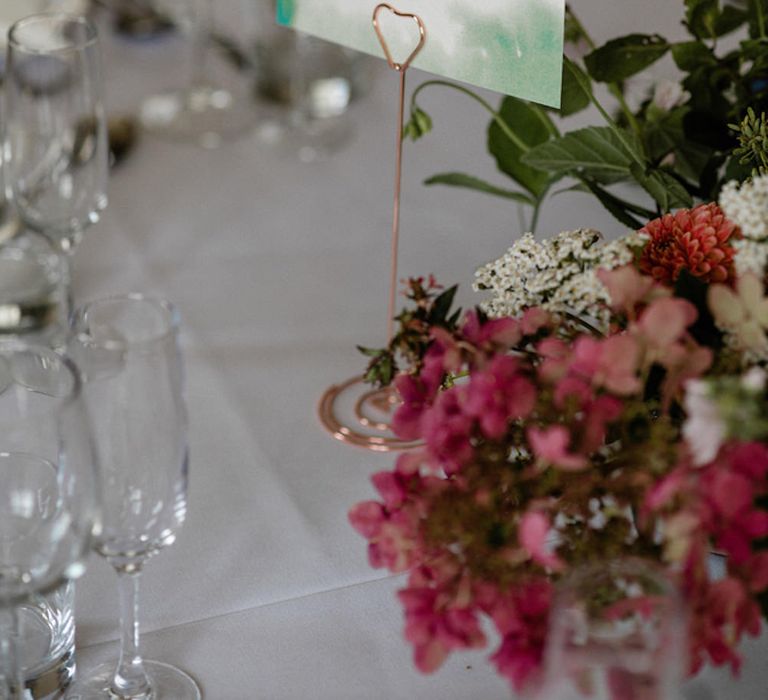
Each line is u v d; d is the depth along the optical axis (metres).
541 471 0.79
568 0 1.81
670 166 1.26
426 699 0.91
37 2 1.94
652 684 0.65
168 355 0.79
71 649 0.94
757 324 0.80
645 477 0.76
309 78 1.88
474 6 1.04
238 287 1.51
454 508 0.78
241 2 2.12
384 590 1.03
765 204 0.86
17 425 0.82
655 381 0.87
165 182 1.75
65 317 1.31
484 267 0.96
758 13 1.24
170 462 0.82
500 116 1.32
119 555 0.85
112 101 1.96
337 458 1.20
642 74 1.49
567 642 0.66
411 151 1.79
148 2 2.12
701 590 0.73
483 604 0.77
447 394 0.81
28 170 1.20
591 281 0.88
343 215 1.67
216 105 1.95
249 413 1.28
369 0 1.13
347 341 1.41
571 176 1.20
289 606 1.01
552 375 0.80
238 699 0.92
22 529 0.80
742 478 0.70
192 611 1.00
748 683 0.90
